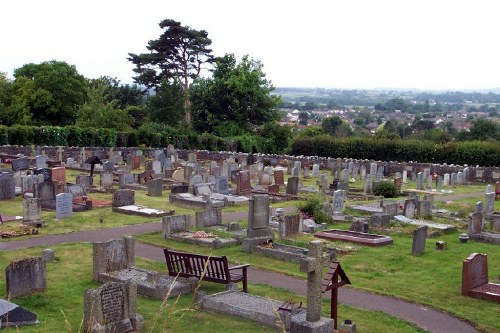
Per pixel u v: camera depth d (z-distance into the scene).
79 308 17.02
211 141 76.94
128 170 50.25
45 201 32.91
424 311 18.23
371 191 45.28
